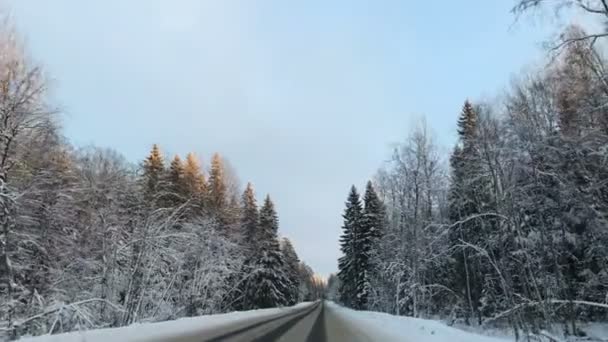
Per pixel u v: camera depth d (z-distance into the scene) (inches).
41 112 757.9
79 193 951.0
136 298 1045.8
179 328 700.0
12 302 675.4
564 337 781.9
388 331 733.3
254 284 2034.9
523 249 770.8
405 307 1492.4
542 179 812.0
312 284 7347.4
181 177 1630.2
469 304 1211.2
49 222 829.8
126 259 1053.8
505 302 953.5
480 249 866.8
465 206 1081.4
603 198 762.8
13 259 758.5
